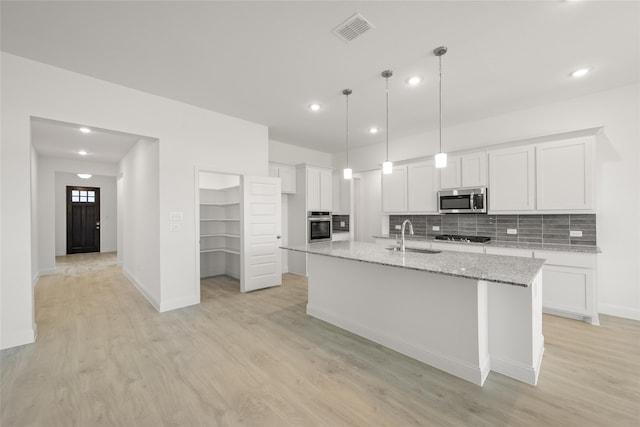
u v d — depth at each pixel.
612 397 1.87
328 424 1.67
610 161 3.32
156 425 1.67
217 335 2.90
